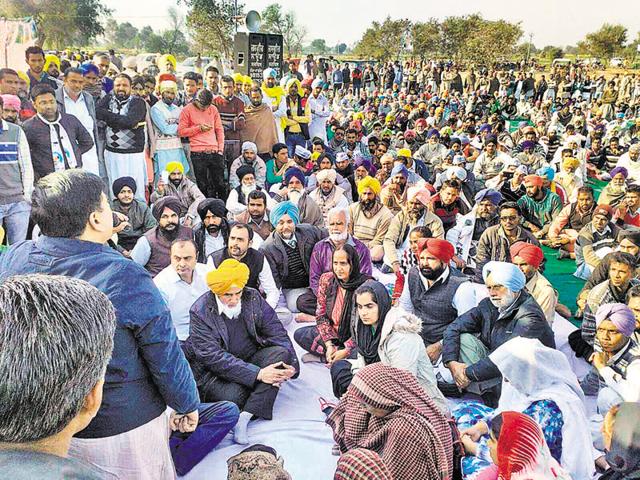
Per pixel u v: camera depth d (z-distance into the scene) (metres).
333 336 4.38
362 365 3.95
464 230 6.27
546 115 19.62
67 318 1.19
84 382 1.20
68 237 2.24
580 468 2.97
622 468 2.41
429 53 52.09
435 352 4.35
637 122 14.88
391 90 28.30
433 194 7.30
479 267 5.59
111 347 1.30
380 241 6.53
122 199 5.94
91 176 2.30
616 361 3.82
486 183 9.34
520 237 5.47
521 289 3.90
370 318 3.79
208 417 3.35
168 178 6.88
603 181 12.28
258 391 3.69
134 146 7.28
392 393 2.68
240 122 9.44
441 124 15.63
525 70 39.88
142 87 8.24
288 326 5.08
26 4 34.81
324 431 3.66
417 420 2.62
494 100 22.02
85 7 38.97
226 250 4.80
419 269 4.53
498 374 3.72
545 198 7.66
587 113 20.12
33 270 2.20
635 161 10.48
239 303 3.84
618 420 2.45
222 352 3.73
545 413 2.99
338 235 5.04
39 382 1.12
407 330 3.36
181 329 4.38
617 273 4.35
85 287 1.30
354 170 8.92
